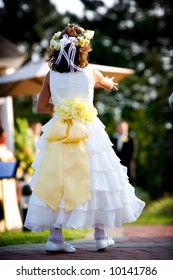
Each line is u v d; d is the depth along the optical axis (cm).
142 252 736
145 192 3184
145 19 3262
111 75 1287
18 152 1461
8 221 1260
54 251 717
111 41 3300
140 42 3338
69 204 677
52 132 700
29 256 705
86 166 689
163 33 3272
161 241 948
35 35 3647
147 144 3244
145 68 3306
